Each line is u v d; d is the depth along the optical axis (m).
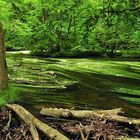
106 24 19.12
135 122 8.52
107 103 11.97
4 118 9.31
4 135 8.42
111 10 18.11
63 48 32.44
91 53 34.25
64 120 9.18
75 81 16.55
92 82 16.52
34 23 21.45
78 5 17.97
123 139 7.69
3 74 10.95
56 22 18.69
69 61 27.89
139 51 34.81
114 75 19.23
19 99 11.66
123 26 18.86
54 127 8.66
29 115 8.97
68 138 7.64
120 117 8.75
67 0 18.03
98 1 18.23
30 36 21.17
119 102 12.19
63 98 12.55
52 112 9.46
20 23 25.23
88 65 24.55
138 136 8.15
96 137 7.89
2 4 27.03
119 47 36.44
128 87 15.40
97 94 13.54
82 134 7.99
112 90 14.53
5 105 10.07
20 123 9.07
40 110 10.45
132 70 22.02
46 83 15.45
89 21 18.48
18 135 8.30
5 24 24.50
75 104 11.62
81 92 13.84
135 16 18.09
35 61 26.84
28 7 27.61
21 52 38.28
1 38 10.80
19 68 20.59
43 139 7.99
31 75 17.62
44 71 19.03
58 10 18.25
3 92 10.88
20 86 14.30
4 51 10.94
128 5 17.95
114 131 8.17
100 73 19.97
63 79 17.05
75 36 21.50
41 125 8.32
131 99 12.79
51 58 30.95
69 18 18.56
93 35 22.88
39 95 12.80
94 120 8.76
